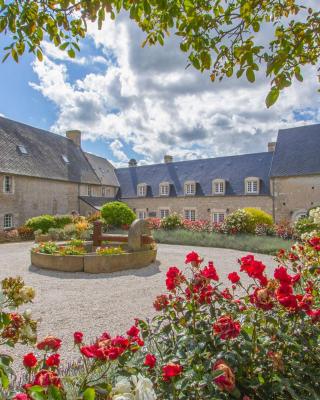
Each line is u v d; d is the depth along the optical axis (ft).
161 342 6.83
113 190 103.35
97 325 14.73
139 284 22.68
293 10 7.48
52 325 14.73
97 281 23.59
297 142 79.61
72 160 90.74
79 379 5.73
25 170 69.10
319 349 6.07
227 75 8.58
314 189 71.56
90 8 6.59
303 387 5.28
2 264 30.68
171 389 4.78
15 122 78.74
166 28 8.50
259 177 81.41
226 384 4.45
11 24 7.27
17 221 66.69
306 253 13.00
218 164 92.38
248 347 5.66
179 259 33.94
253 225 50.75
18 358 11.28
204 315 6.90
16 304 5.58
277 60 5.89
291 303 5.80
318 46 6.95
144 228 31.19
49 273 26.32
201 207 86.43
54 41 8.07
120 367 5.69
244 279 24.43
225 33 7.57
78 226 52.34
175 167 100.22
